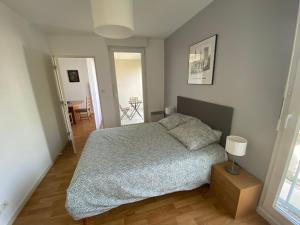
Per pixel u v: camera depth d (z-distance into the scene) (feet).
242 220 4.74
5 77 5.47
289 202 4.33
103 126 12.30
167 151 5.84
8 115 5.41
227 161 5.87
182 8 6.83
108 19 4.10
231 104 5.88
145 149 6.08
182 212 5.09
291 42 3.77
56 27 8.70
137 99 12.76
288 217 4.14
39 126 7.47
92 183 4.40
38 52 8.39
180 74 9.86
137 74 12.26
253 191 4.60
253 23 4.67
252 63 4.84
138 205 5.39
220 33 6.06
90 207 4.38
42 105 8.03
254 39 4.69
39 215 5.19
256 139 4.94
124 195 4.66
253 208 4.91
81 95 18.88
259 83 4.67
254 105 4.91
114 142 6.86
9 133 5.37
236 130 5.75
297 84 3.69
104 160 5.33
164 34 10.61
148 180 4.87
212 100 6.97
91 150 6.13
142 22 8.34
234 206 4.70
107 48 10.93
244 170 5.36
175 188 5.29
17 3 5.88
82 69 18.26
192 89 8.55
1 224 4.55
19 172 5.66
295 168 4.12
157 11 7.06
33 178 6.49
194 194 5.84
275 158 4.36
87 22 8.07
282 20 3.91
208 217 4.89
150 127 8.84
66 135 11.19
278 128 4.12
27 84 6.85
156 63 12.30
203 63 7.25
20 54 6.62
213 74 6.68
